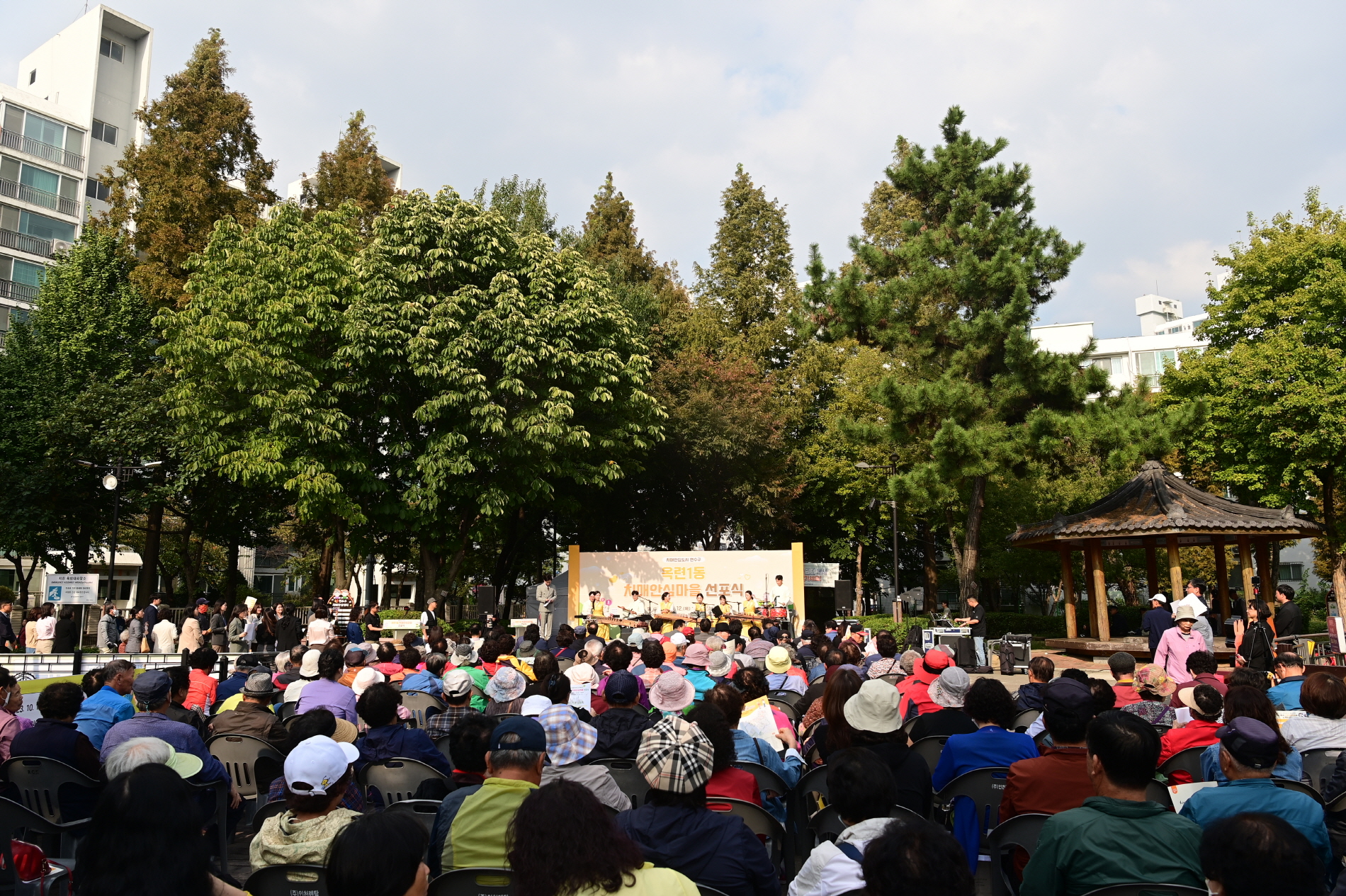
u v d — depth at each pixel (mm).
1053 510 35719
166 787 2709
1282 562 58094
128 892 2539
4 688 6730
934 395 24688
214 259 25531
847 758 3598
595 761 5844
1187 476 36312
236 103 32781
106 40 58156
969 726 6555
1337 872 4547
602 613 29172
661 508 37219
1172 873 3314
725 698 5641
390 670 9977
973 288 26219
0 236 51219
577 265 28047
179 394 24281
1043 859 3510
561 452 26344
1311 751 5461
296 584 72562
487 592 28781
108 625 24656
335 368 24766
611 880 2650
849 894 3016
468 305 25203
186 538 39750
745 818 4551
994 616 33156
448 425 25688
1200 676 7602
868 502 36406
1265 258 31234
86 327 33344
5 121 52500
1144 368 72250
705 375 34812
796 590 29578
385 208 31297
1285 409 29328
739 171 44344
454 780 5199
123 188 34500
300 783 3742
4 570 54562
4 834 4652
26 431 31844
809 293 27719
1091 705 4523
